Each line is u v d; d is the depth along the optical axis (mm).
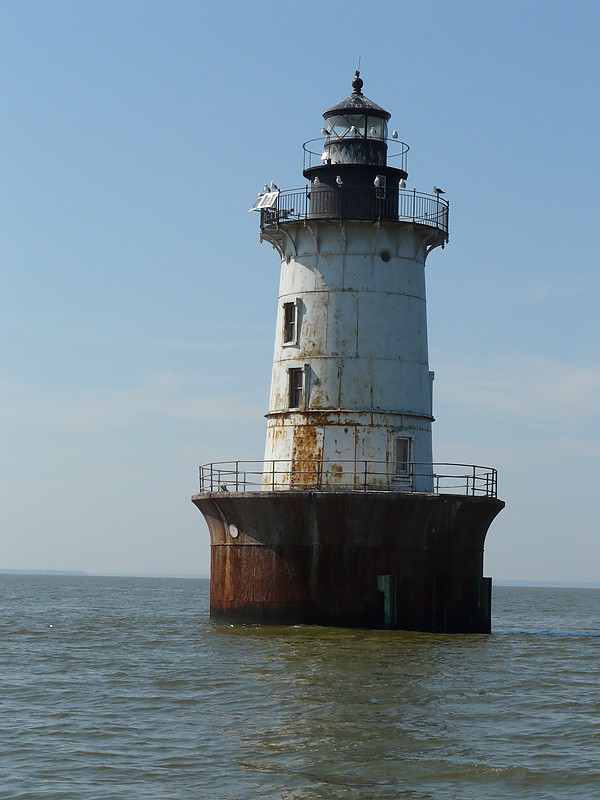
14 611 80000
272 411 50281
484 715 31359
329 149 50562
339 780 25156
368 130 50656
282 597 46000
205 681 36031
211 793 24312
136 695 34469
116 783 25078
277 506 45656
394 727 29562
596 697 34531
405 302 50000
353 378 48875
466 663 39812
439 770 25875
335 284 49500
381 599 45312
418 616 45719
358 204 49719
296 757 26812
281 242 51406
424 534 45719
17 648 47688
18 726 30312
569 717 31422
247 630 46344
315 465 48500
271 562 46188
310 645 42312
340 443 48500
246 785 24828
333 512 45250
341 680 35562
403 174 50938
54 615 73312
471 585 47438
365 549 45438
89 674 38938
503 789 24750
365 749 27438
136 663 41375
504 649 44312
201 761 26609
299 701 32562
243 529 46875
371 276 49594
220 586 48094
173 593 139875
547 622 74938
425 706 32125
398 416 48969
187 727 29828
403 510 45219
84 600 106562
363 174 49969
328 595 45594
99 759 26938
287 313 50469
